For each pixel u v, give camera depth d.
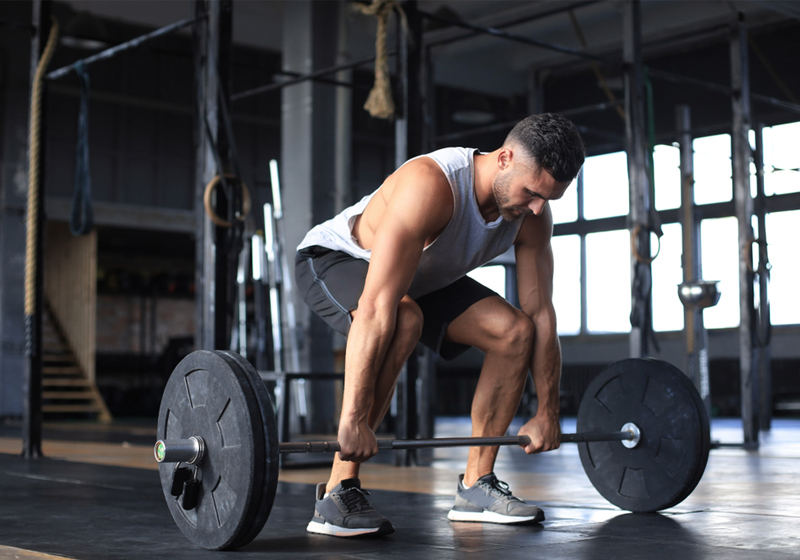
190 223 13.45
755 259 8.79
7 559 1.71
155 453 1.70
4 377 11.93
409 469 3.90
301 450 1.70
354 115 14.12
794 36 11.86
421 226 1.83
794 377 12.26
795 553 1.64
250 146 13.90
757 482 3.17
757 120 12.20
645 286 4.72
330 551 1.70
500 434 2.15
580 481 3.26
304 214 8.77
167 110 13.46
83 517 2.24
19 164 12.02
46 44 4.62
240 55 13.87
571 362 14.23
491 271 10.03
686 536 1.87
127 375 15.83
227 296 3.46
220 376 1.68
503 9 11.35
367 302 1.80
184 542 1.82
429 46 6.64
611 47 11.90
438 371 15.19
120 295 15.82
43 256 4.65
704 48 12.48
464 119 11.16
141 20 12.95
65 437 7.39
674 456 2.21
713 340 12.89
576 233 14.26
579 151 1.82
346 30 9.83
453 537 1.88
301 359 8.33
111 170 12.91
